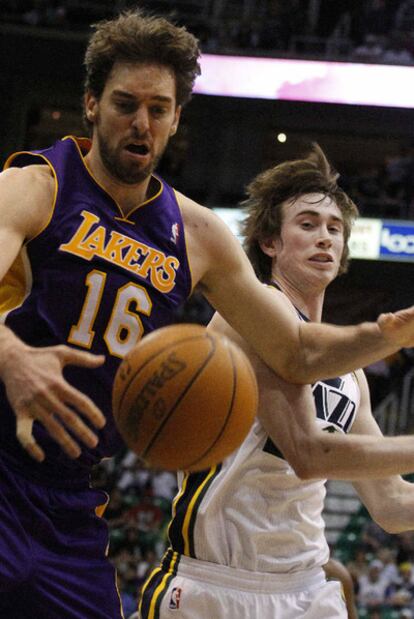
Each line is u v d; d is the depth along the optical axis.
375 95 21.42
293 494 3.76
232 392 2.73
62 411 2.48
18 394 2.48
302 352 3.37
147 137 2.95
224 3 23.48
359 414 4.10
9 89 23.42
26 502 3.02
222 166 22.66
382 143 25.02
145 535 14.88
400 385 18.83
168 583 3.77
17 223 2.91
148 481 16.27
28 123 24.17
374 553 15.16
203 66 21.84
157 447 2.72
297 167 4.08
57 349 2.52
